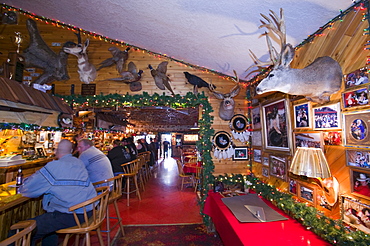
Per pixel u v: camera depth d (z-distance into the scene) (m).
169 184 6.61
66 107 3.94
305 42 2.20
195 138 16.92
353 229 1.63
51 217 2.05
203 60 3.64
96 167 3.22
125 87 4.15
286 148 2.61
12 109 2.85
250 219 2.28
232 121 3.93
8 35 4.24
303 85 1.92
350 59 1.67
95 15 3.36
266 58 2.79
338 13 1.74
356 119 1.62
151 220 3.78
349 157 1.68
